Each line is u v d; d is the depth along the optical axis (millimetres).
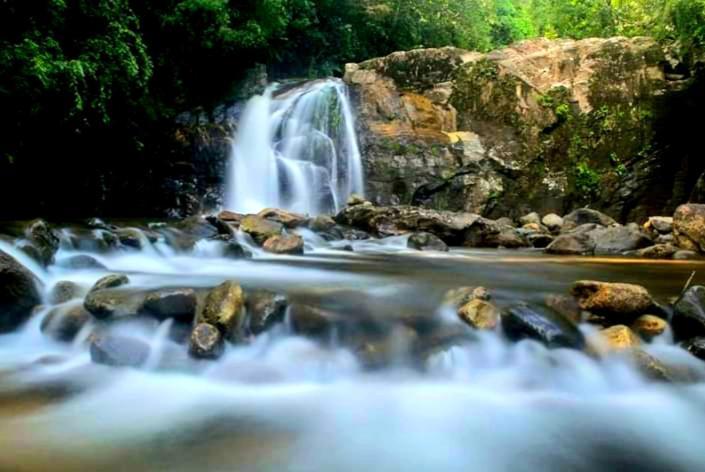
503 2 30141
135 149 12555
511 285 6562
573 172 15523
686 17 14672
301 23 17453
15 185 10461
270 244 9414
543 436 3729
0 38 8430
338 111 15906
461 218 12109
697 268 8477
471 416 3969
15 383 4418
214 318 4773
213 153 13969
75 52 9609
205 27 13602
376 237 11844
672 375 4414
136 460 3291
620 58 15617
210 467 3234
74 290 5773
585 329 5016
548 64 16031
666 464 3420
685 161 15422
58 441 3521
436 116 16016
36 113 8914
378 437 3666
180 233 9531
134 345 4691
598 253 10797
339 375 4492
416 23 21875
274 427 3766
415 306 5379
